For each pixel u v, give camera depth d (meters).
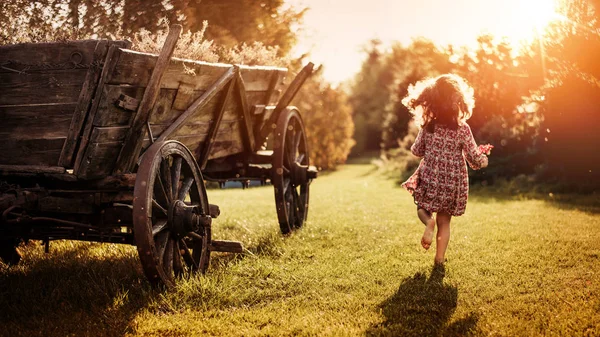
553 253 5.22
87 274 4.55
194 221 4.29
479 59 15.41
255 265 4.86
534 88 13.18
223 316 3.67
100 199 4.08
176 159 4.49
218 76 5.07
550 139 12.81
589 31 10.98
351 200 11.74
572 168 12.42
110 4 5.75
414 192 4.81
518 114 15.54
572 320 3.37
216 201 11.99
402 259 5.14
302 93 32.91
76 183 4.09
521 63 13.77
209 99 4.89
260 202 11.58
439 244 4.81
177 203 4.29
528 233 6.34
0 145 3.98
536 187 12.73
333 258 5.23
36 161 3.92
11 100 3.88
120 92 3.79
